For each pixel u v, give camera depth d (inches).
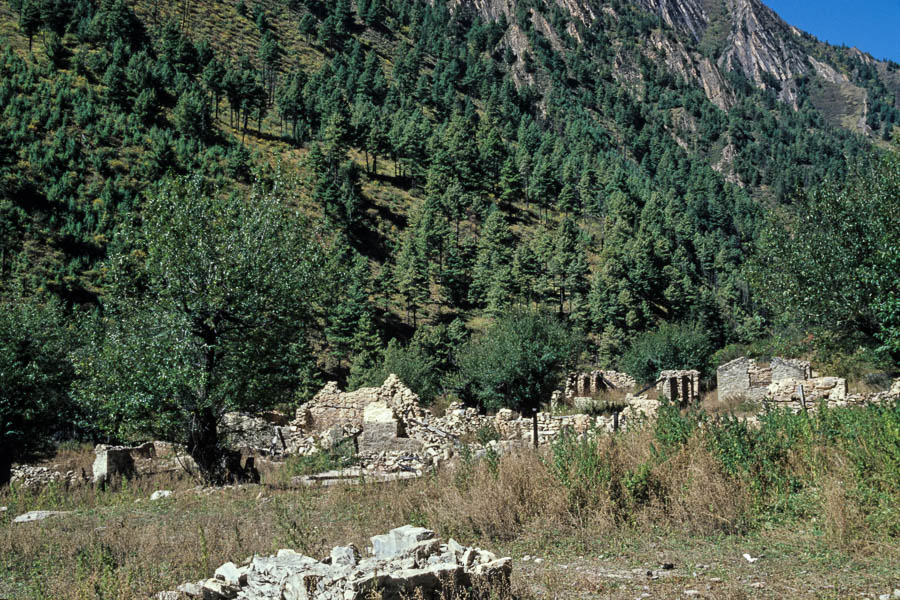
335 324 3189.0
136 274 822.5
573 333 1649.9
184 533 455.8
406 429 958.4
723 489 401.1
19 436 1243.2
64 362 1316.4
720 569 317.1
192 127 5290.4
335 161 5615.2
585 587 304.3
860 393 901.8
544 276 4434.1
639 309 3919.8
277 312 793.6
